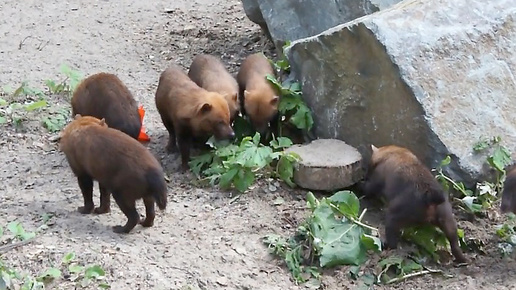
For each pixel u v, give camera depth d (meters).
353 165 10.55
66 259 8.44
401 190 9.33
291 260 9.12
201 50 16.55
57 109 13.09
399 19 10.77
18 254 8.59
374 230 9.59
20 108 12.83
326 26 13.62
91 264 8.45
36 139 12.15
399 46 10.51
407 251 9.47
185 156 11.62
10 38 16.61
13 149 11.82
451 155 10.32
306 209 10.28
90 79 11.62
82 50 16.19
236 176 10.64
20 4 18.66
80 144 9.42
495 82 10.88
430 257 9.49
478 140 10.51
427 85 10.43
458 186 10.30
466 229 10.01
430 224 9.40
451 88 10.56
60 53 15.95
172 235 9.41
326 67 11.37
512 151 10.62
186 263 8.80
